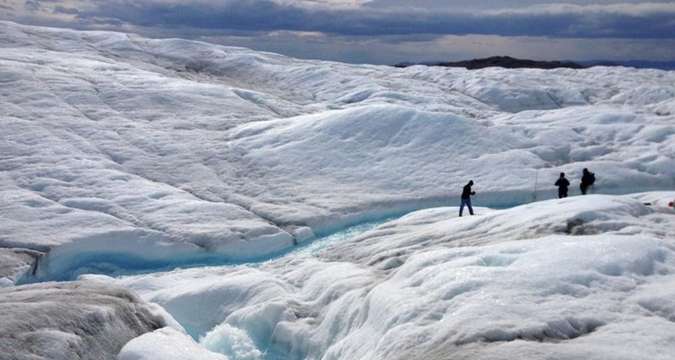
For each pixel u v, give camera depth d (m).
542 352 7.94
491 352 8.18
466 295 10.59
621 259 11.50
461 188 33.31
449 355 8.51
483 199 32.28
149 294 18.14
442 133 39.91
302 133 41.50
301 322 14.36
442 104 72.62
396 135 40.09
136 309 12.49
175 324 12.95
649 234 13.88
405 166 36.41
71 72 59.66
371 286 13.99
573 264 11.32
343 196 32.62
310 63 108.25
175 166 36.94
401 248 17.72
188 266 25.02
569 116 52.41
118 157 37.66
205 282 18.47
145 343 10.76
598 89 91.75
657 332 8.46
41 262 23.28
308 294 15.91
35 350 9.41
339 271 16.38
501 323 9.12
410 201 31.98
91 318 10.90
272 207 30.92
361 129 40.91
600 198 17.53
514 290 10.41
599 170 35.50
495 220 18.06
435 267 12.53
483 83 92.12
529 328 8.88
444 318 9.98
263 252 26.34
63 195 30.53
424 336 9.59
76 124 43.09
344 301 13.85
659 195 24.92
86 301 11.85
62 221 27.09
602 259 11.50
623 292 10.22
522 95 86.38
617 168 35.84
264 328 14.95
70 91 51.69
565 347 8.05
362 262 17.45
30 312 10.40
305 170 36.56
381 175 35.44
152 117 48.16
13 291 13.22
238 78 92.06
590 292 10.23
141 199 30.83
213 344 14.76
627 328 8.68
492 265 12.29
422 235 18.98
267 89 84.56
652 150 39.06
